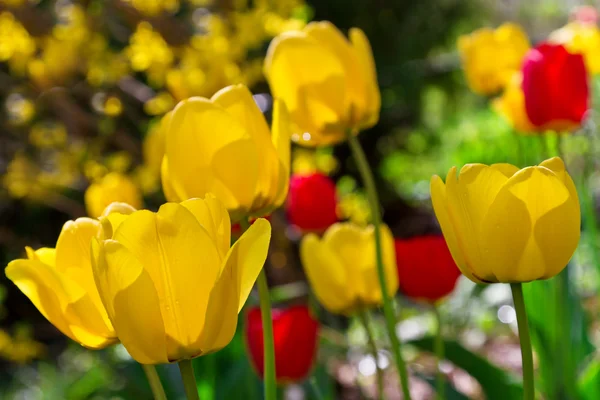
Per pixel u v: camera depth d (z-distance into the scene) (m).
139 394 1.53
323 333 1.53
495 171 0.59
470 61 1.35
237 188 0.66
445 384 1.12
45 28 2.06
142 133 2.30
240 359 1.12
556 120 0.95
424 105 4.21
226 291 0.56
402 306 1.89
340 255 0.87
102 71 2.02
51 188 2.18
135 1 1.95
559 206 0.58
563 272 1.02
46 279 0.60
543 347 1.12
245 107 0.66
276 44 0.78
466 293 1.87
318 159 2.13
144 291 0.55
